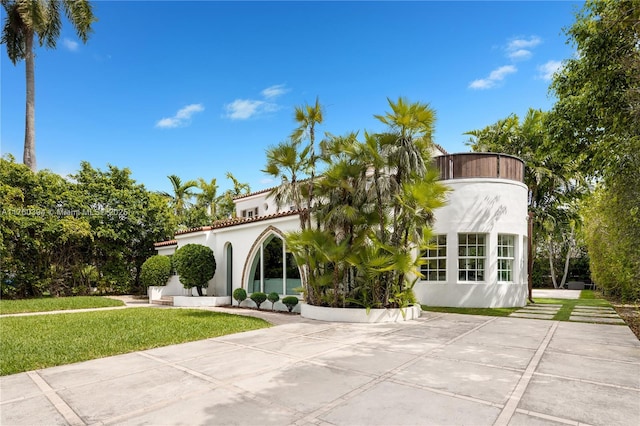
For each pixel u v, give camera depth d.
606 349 7.49
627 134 10.66
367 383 5.34
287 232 13.13
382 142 11.37
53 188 19.55
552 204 24.12
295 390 5.05
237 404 4.56
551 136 13.78
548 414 4.24
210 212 33.66
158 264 18.86
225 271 17.55
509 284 14.88
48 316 12.45
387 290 11.60
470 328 10.04
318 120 12.43
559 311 13.71
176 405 4.54
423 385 5.25
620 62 10.38
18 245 18.20
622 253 13.11
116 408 4.45
